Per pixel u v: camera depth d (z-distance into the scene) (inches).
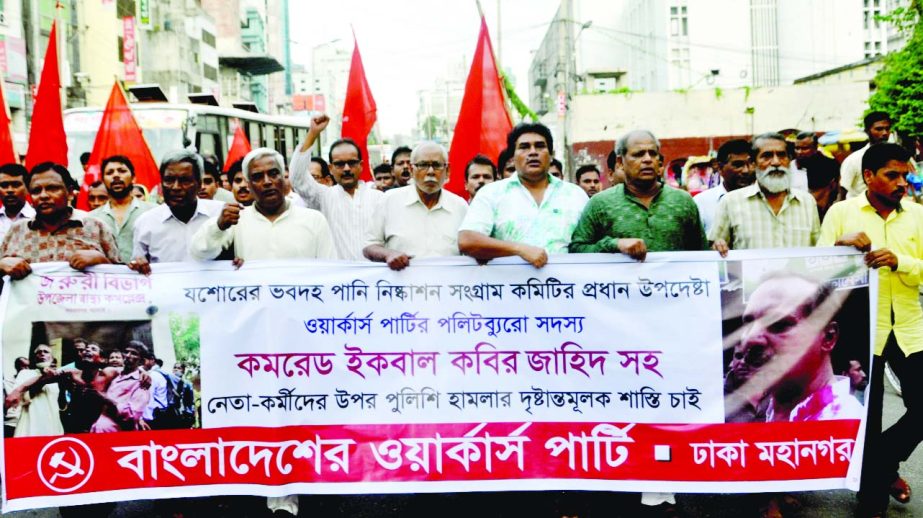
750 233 175.6
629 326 161.8
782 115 1354.6
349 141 241.0
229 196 298.4
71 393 161.8
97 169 307.9
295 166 234.5
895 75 775.1
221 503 175.3
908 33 832.9
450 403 162.6
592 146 1368.1
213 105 585.9
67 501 160.6
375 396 163.2
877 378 165.6
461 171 283.7
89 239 175.8
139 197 276.5
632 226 162.6
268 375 163.5
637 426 161.5
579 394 162.1
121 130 309.9
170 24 1565.0
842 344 161.0
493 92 281.1
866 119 278.4
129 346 163.0
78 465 161.2
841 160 436.8
